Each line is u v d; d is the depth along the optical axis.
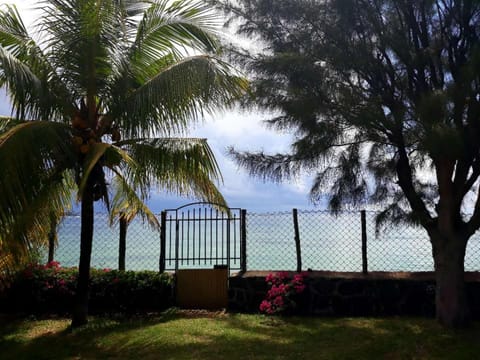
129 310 7.98
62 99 6.34
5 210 5.06
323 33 6.25
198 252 8.36
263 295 7.85
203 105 6.39
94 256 8.67
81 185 5.30
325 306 7.53
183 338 6.05
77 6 6.15
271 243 8.20
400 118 5.50
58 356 5.53
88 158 5.82
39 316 7.77
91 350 5.71
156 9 6.61
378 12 6.14
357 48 6.07
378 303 7.43
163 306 8.07
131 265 8.55
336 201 6.44
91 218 6.94
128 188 7.13
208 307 8.10
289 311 7.55
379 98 6.02
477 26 5.78
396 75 6.34
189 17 6.55
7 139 5.20
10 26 6.34
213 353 5.42
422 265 7.78
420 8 6.01
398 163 6.53
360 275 7.67
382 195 6.74
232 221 8.35
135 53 6.74
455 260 6.36
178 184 7.26
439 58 6.08
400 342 5.72
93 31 6.18
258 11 6.42
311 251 8.04
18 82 5.55
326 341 5.90
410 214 6.51
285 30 6.51
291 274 7.81
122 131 6.46
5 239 5.52
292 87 5.91
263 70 6.10
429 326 6.40
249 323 6.95
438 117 5.02
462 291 6.38
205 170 6.89
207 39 6.61
